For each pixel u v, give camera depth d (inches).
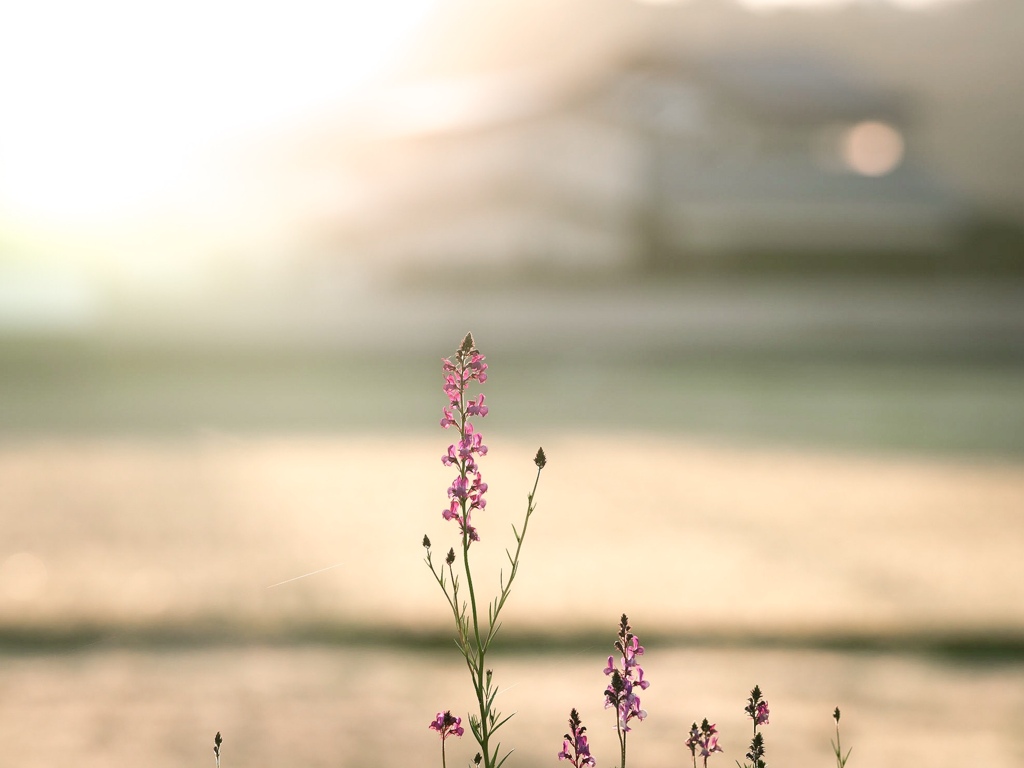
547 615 331.6
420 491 571.2
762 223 1796.3
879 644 301.0
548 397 1035.9
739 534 461.7
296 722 237.0
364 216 1772.9
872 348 1379.2
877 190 1860.2
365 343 1301.7
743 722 239.1
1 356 1194.0
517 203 1813.5
